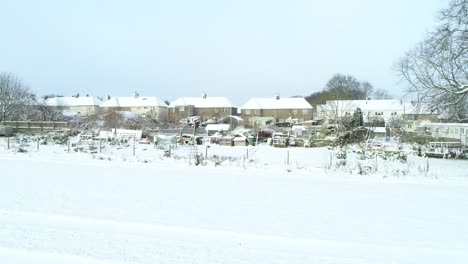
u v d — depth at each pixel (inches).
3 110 2386.8
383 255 281.6
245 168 797.2
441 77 1101.7
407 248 299.1
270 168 808.3
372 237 326.3
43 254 267.0
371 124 1984.5
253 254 274.8
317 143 1397.6
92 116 2223.2
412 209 437.7
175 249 280.7
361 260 269.9
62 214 369.1
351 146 1309.1
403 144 1419.8
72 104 3991.1
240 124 3002.0
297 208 427.2
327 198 492.1
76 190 494.9
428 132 1855.3
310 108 3646.7
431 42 1130.7
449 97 1115.9
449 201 490.0
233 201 455.5
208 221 361.1
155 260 258.7
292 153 1111.6
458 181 691.4
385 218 391.9
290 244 300.4
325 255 277.7
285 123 2987.2
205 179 630.5
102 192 487.5
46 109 2481.5
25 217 355.3
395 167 848.9
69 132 1512.1
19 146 1123.9
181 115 3759.8
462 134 1941.4
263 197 486.3
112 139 1299.2
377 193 541.3
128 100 3986.2
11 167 708.0
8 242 288.2
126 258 261.4
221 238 310.0
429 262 270.4
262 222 362.9
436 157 1211.2
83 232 315.3
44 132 1604.3
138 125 2043.6
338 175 732.0
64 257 262.4
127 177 627.8
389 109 3644.2
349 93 3848.4
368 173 764.0
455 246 306.8
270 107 3727.9
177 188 535.5
